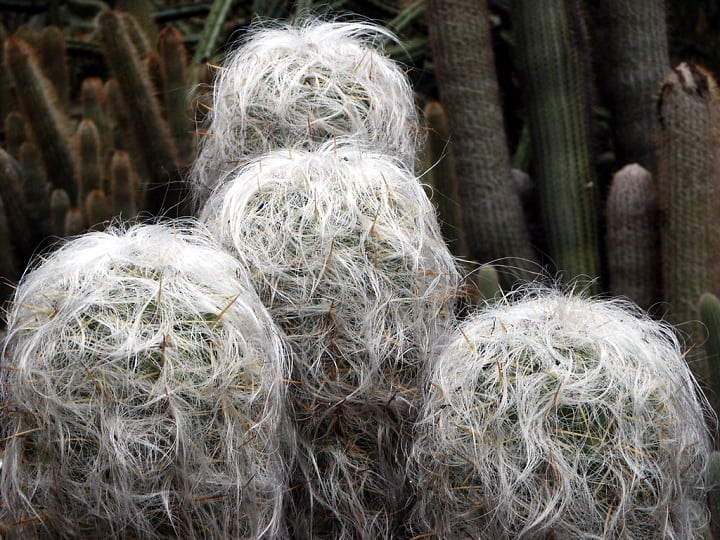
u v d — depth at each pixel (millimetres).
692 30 4762
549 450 1276
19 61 3104
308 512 1574
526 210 3447
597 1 3848
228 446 1267
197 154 2199
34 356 1271
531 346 1341
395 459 1570
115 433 1226
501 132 3104
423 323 1573
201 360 1260
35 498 1302
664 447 1316
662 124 2770
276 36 1946
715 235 2740
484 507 1341
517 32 3211
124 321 1254
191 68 3912
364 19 4371
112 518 1246
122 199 2826
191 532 1268
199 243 1519
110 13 2939
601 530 1292
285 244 1492
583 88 3195
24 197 2896
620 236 2898
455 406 1365
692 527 1527
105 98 3656
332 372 1514
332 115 1739
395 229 1522
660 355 1431
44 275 1388
